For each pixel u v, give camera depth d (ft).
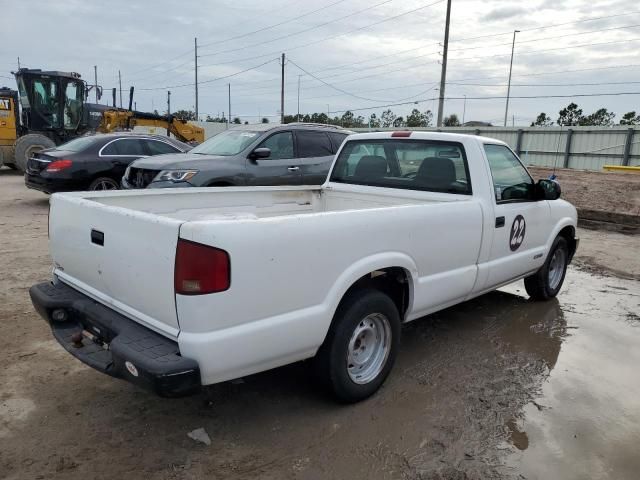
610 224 36.76
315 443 10.24
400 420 11.16
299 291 9.73
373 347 12.07
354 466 9.61
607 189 54.29
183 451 9.84
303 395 12.01
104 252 10.14
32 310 16.53
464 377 13.33
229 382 12.45
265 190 16.65
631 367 14.25
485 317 18.01
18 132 60.49
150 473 9.20
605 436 10.86
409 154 16.22
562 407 11.99
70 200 11.17
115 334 9.57
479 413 11.57
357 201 17.33
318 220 9.98
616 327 17.33
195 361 8.55
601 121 218.59
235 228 8.69
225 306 8.64
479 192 14.78
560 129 115.65
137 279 9.36
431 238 12.75
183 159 27.48
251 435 10.43
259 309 9.14
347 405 11.66
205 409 11.32
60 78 60.49
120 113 65.46
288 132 30.25
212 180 26.68
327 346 10.83
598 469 9.78
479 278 14.85
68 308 11.08
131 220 9.35
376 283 12.28
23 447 9.77
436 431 10.81
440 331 16.57
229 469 9.39
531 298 20.07
